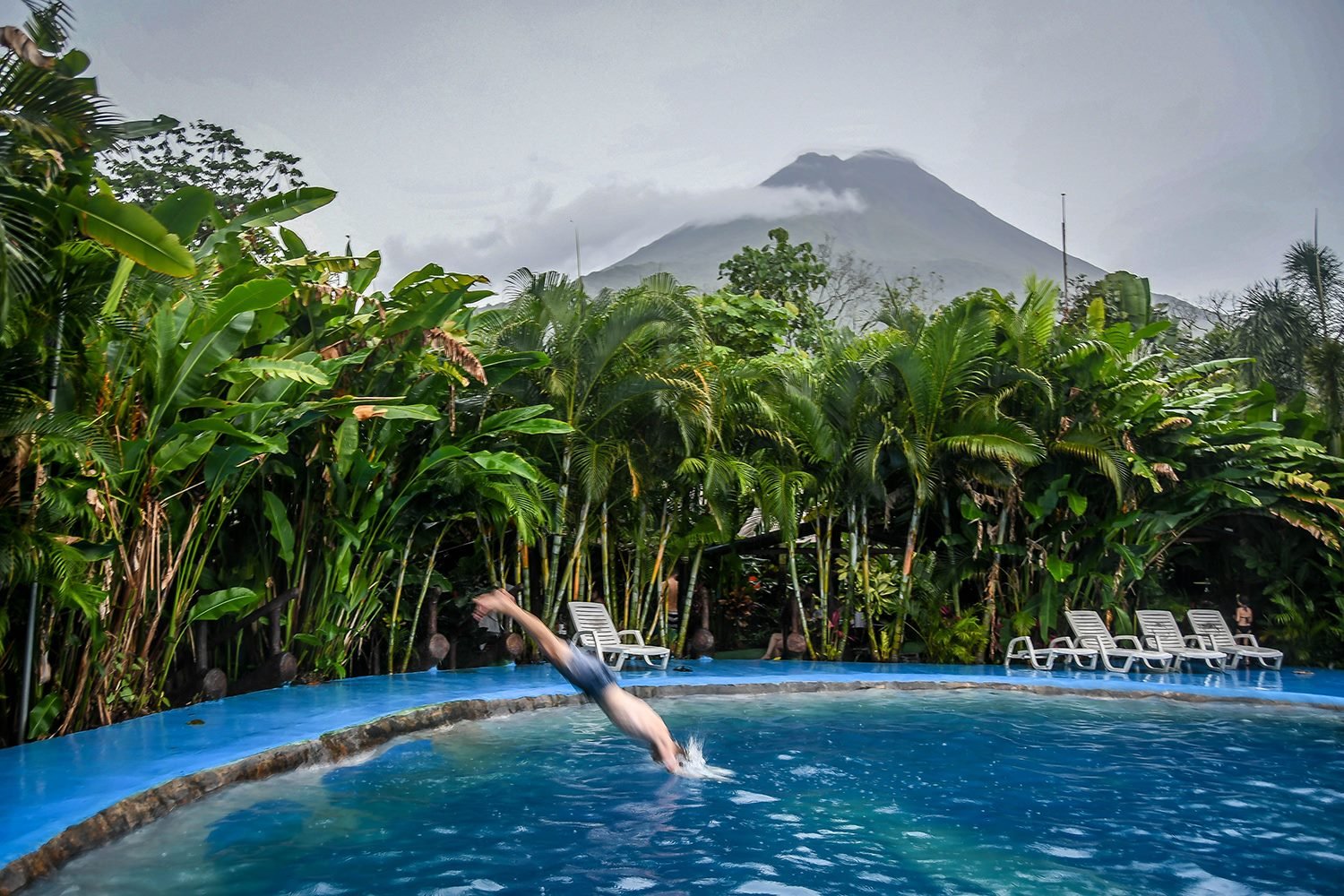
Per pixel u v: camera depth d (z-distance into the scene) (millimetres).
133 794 5918
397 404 11609
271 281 8609
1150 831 6215
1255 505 15859
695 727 10086
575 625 13391
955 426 15523
